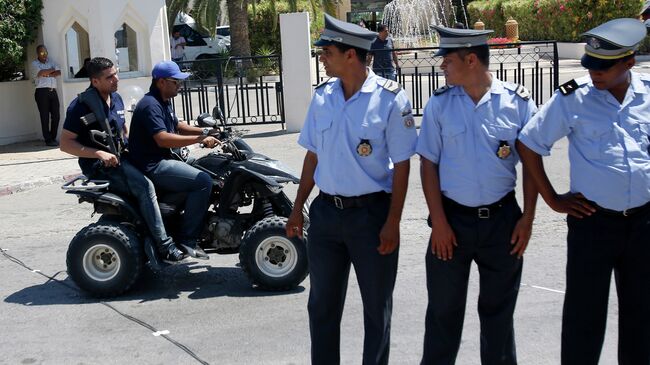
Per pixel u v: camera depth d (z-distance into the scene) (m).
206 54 29.36
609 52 3.74
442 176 4.04
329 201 4.27
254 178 6.44
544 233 7.98
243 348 5.38
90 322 5.96
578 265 4.00
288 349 5.34
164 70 6.39
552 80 16.12
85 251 6.38
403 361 5.09
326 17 4.17
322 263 4.33
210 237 6.64
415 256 7.42
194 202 6.42
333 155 4.18
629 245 3.93
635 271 3.96
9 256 7.96
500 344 4.16
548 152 3.96
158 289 6.68
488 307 4.15
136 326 5.84
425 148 4.05
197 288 6.68
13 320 6.06
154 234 6.32
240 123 15.45
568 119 3.90
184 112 15.35
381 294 4.23
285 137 14.26
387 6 31.02
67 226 9.16
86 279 6.41
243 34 26.25
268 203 6.69
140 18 14.67
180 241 6.44
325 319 4.39
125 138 6.70
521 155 3.98
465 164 3.94
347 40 4.09
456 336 4.23
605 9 28.14
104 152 6.30
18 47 14.20
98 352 5.39
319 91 4.33
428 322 4.24
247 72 18.31
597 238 3.94
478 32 3.89
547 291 6.29
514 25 27.64
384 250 4.17
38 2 14.34
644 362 4.05
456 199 4.00
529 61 21.89
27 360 5.29
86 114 6.38
